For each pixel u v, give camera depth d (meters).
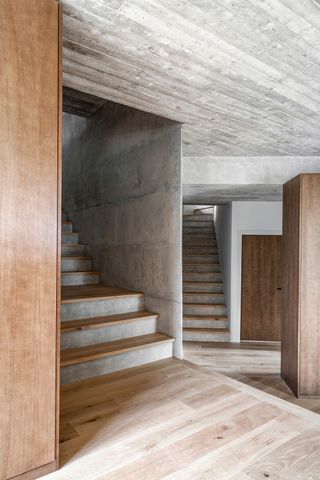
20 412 1.26
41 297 1.32
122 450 1.49
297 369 3.66
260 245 6.07
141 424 1.70
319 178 3.56
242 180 3.95
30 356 1.28
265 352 5.38
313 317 3.61
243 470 1.37
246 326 6.04
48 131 1.34
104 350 2.37
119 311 2.98
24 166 1.27
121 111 3.61
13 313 1.24
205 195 5.23
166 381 2.23
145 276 3.12
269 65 1.85
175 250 2.75
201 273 6.76
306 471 1.37
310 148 3.57
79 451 1.48
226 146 3.50
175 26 1.49
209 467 1.38
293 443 1.56
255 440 1.58
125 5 1.35
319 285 3.59
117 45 1.65
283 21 1.46
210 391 2.08
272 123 2.79
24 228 1.27
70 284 3.72
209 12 1.40
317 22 1.47
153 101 2.35
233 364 4.79
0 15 1.20
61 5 1.36
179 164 2.73
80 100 3.93
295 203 3.72
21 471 1.26
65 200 5.10
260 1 1.33
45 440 1.33
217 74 1.96
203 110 2.51
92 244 4.17
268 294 6.04
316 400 3.60
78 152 4.69
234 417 1.78
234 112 2.54
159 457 1.44
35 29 1.29
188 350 5.38
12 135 1.24
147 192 3.14
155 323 2.93
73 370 2.21
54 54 1.35
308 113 2.56
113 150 3.77
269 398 2.00
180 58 1.78
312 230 3.58
